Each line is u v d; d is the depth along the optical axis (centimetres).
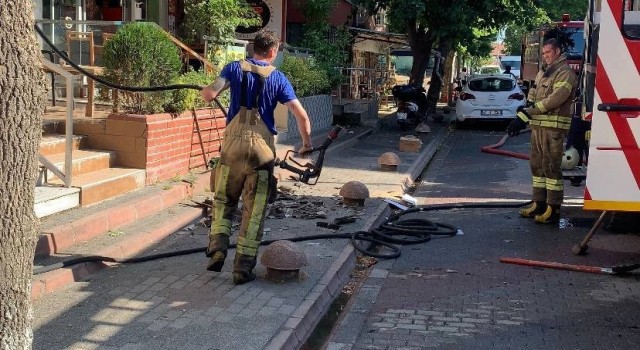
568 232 869
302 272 645
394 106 2897
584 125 900
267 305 568
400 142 1577
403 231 845
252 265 612
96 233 699
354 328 566
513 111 2162
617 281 680
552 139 876
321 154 650
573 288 659
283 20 1747
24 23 299
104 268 643
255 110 598
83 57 1077
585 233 863
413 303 622
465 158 1573
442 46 2320
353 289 672
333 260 707
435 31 2055
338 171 1268
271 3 1734
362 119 2052
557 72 859
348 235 794
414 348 525
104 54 880
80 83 1072
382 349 524
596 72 562
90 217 698
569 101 866
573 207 1008
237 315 543
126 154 853
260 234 614
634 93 557
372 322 579
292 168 646
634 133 559
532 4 2161
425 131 1959
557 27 2062
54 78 1001
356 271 729
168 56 890
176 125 911
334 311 614
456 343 533
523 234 861
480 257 764
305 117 612
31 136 306
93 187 750
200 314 542
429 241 830
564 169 916
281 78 605
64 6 1253
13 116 296
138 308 550
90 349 473
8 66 293
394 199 1034
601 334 548
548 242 823
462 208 1013
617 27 553
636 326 565
